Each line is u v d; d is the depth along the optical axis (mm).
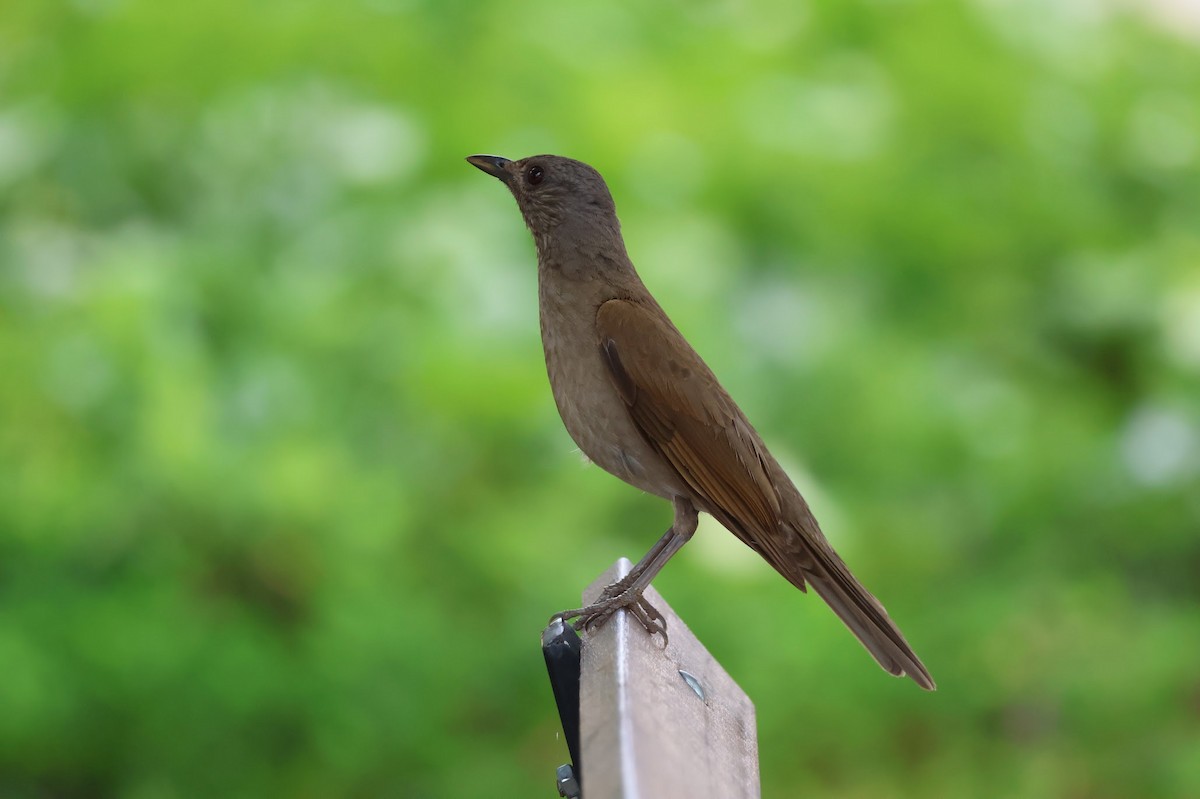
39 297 12398
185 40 14422
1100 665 10898
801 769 10516
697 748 4840
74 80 14234
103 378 11430
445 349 12008
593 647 5469
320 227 13305
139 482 11062
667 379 7098
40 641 9930
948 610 11406
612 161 14102
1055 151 15930
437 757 10117
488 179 13562
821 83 15555
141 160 13875
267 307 12438
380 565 11023
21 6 14836
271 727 10008
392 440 11961
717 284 13086
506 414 11977
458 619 10961
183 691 9891
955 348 13820
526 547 11289
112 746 9789
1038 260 14938
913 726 10773
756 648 10734
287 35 14578
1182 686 10875
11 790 9680
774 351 12930
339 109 14062
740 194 14242
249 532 11039
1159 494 12414
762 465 7211
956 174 15367
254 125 13961
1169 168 16375
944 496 12531
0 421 11328
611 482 11883
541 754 10336
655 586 11086
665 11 16656
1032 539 12406
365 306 12570
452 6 15391
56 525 10781
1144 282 14180
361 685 10156
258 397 11883
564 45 15469
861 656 10734
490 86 14578
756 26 16875
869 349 13000
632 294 7508
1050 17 17234
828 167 14500
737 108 14859
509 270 12812
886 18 16594
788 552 7121
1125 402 13898
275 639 10516
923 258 14438
